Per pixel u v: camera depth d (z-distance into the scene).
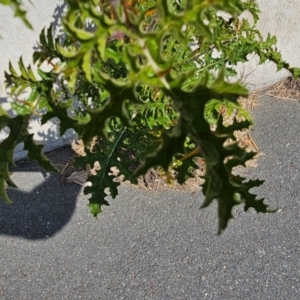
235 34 1.94
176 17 0.69
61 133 0.99
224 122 2.65
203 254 2.35
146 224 2.44
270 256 2.36
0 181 0.99
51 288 2.23
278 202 2.58
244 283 2.27
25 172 2.59
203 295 2.23
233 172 2.68
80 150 2.62
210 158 0.70
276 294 2.24
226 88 0.69
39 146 0.97
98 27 0.72
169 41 1.52
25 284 2.24
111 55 1.22
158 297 2.22
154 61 0.72
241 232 2.44
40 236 2.40
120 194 2.54
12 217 2.45
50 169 0.98
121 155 1.44
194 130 0.71
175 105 0.71
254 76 3.06
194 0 0.68
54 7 2.00
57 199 2.51
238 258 2.34
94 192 1.42
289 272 2.31
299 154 2.80
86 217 2.46
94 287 2.24
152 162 0.71
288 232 2.45
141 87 1.57
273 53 1.96
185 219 2.46
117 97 0.76
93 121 0.78
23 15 0.59
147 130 1.51
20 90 1.04
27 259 2.32
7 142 0.97
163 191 2.54
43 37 1.11
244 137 2.83
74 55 0.75
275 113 3.03
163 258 2.34
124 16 0.71
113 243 2.38
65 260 2.32
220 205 0.72
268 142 2.86
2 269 2.28
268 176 2.69
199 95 0.70
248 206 0.92
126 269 2.30
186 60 1.59
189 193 2.54
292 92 3.16
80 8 0.71
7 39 2.03
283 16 2.81
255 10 1.96
